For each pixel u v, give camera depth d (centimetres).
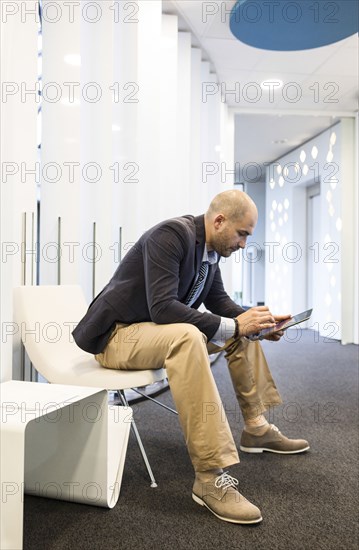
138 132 278
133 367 154
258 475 160
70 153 226
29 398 126
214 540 119
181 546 116
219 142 439
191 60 385
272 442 181
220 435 133
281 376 338
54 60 223
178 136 354
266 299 779
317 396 276
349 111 545
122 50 278
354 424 219
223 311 194
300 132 606
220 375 343
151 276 151
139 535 121
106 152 248
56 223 223
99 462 135
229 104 520
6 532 105
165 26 333
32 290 173
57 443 140
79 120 229
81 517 131
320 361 407
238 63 424
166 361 138
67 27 226
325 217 596
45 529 124
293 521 129
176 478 157
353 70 438
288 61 420
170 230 156
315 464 170
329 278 586
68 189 226
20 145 194
